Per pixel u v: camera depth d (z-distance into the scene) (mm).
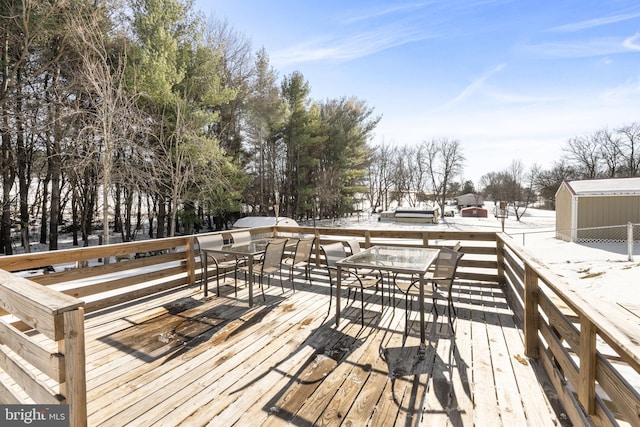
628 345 1010
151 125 10734
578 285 1748
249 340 2863
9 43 8883
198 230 18375
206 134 12984
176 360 2502
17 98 9500
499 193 43531
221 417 1837
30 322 1437
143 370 2355
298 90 19031
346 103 23250
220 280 5059
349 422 1786
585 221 12219
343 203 25812
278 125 18094
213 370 2352
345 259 3391
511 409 1886
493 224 24609
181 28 11547
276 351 2652
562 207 14078
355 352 2633
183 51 11297
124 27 10266
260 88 15789
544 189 36031
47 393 1399
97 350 2666
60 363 1326
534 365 2402
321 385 2156
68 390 1313
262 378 2244
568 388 1869
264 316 3467
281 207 21531
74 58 9703
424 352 2633
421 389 2102
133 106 9891
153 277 4258
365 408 1910
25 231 11938
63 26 8711
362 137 23656
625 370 2797
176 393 2070
